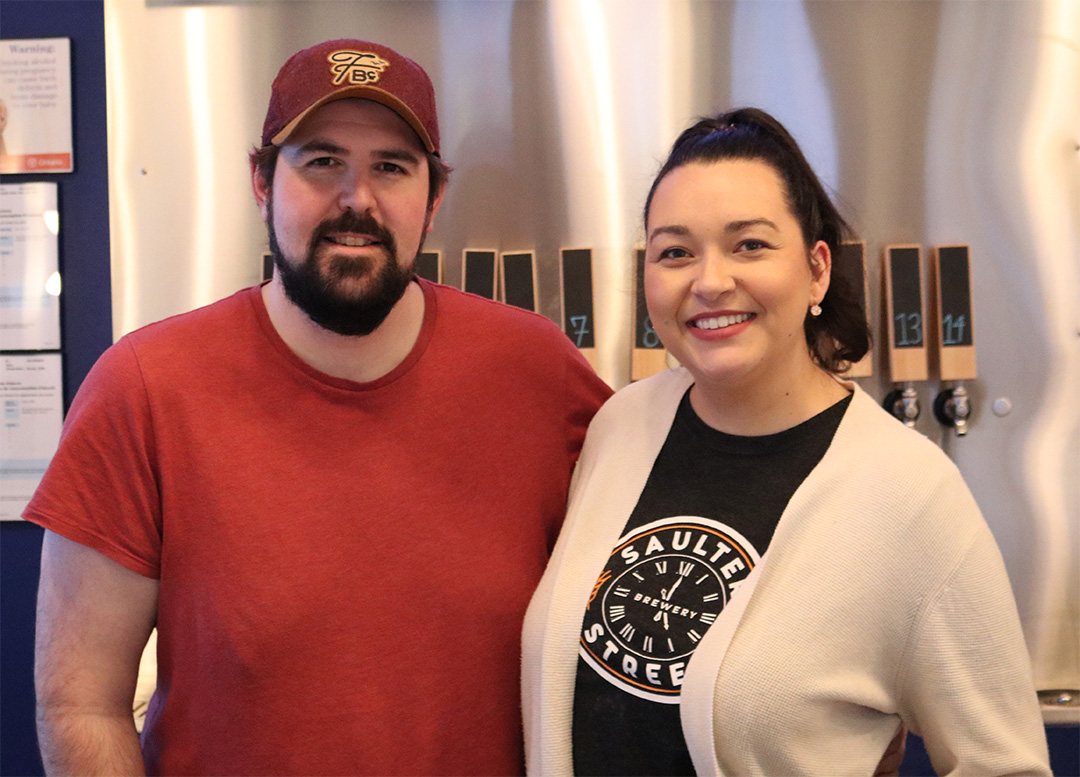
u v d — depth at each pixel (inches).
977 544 38.4
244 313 44.8
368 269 41.3
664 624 39.6
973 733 37.6
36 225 79.9
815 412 42.4
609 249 75.2
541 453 48.1
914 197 74.6
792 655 37.4
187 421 42.4
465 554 44.3
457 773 43.7
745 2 73.9
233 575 41.6
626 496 44.7
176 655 43.0
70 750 41.1
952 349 72.0
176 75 75.3
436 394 45.5
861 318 45.1
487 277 73.4
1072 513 75.4
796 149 41.9
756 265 39.2
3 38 79.6
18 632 81.9
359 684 41.9
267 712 41.6
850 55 74.0
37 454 80.7
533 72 74.9
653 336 71.9
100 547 41.6
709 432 43.9
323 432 43.5
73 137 79.5
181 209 75.9
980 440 75.4
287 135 40.4
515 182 75.6
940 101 74.2
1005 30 73.4
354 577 42.3
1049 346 75.0
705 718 36.7
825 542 38.7
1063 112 73.6
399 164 42.4
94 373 43.6
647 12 74.1
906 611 38.2
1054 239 74.4
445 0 74.6
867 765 39.4
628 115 74.7
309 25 74.9
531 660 43.3
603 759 40.5
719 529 41.0
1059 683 76.0
